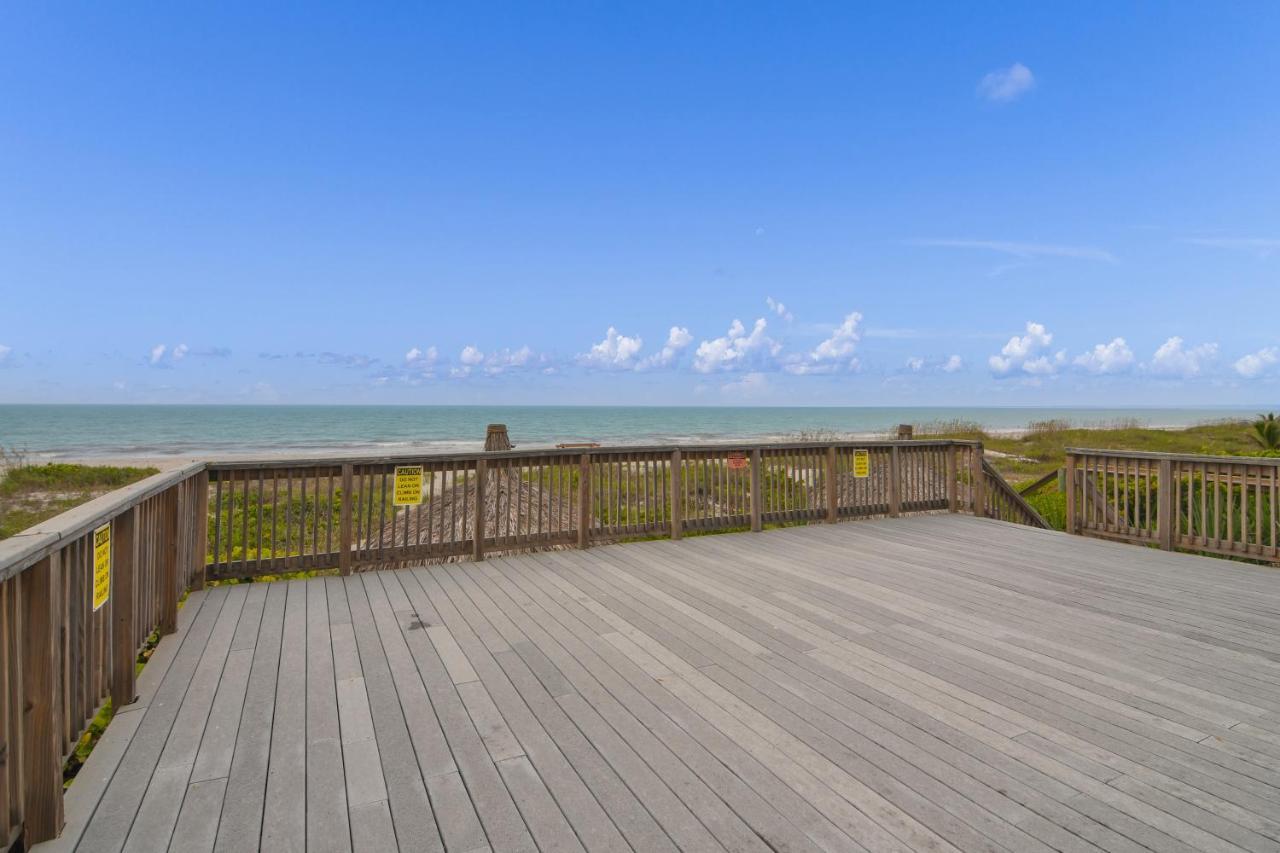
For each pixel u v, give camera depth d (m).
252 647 3.51
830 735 2.52
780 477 7.11
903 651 3.42
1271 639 3.60
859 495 7.54
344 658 3.35
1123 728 2.58
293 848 1.88
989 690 2.94
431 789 2.17
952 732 2.54
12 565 1.59
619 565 5.36
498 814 2.04
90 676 2.50
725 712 2.72
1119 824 1.97
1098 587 4.66
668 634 3.69
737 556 5.69
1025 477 17.23
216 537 4.84
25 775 1.87
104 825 1.98
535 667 3.22
